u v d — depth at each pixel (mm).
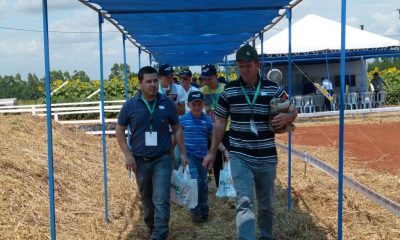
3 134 10078
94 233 6238
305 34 23766
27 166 7996
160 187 5445
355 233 5938
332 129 17875
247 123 4684
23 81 59656
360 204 7062
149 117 5461
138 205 7598
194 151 6562
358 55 23578
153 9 6020
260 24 7633
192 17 6766
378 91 24422
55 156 9406
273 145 4793
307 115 19422
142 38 9047
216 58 15352
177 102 7969
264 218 4980
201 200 6617
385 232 5910
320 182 8555
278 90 4688
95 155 11211
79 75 23328
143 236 6172
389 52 23828
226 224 6555
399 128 17344
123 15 6449
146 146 5445
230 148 4809
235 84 4758
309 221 6414
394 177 8961
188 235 6207
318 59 23359
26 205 6703
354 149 12789
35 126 11805
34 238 5867
